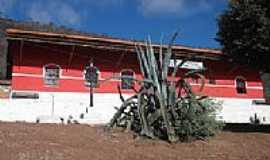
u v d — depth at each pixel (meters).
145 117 14.70
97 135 14.37
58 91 24.77
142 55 15.89
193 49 26.47
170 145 13.71
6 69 28.62
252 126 22.30
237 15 20.20
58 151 11.57
